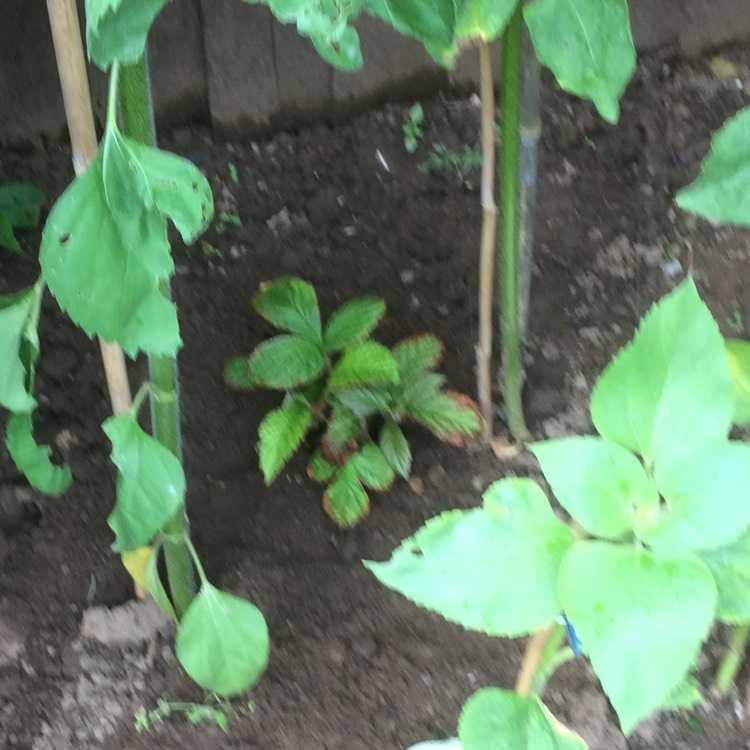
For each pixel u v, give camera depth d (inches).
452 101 54.9
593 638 19.5
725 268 47.3
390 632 38.4
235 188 52.0
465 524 22.1
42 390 44.2
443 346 45.6
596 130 52.7
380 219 50.4
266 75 52.3
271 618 38.8
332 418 41.2
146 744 35.6
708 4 54.2
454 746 29.8
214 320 46.8
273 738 35.7
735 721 35.1
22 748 35.4
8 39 48.6
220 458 43.0
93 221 21.6
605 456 21.6
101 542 40.4
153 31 49.6
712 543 20.5
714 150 18.9
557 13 23.5
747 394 26.3
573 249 48.7
